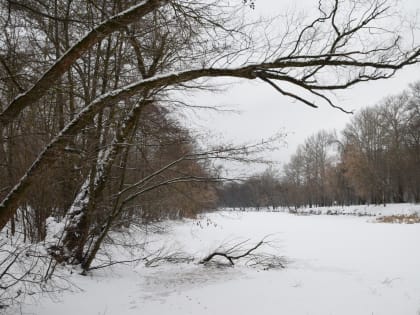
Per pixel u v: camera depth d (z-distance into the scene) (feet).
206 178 27.32
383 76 15.69
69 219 27.17
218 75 15.67
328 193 210.79
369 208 144.46
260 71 15.70
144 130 29.22
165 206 32.63
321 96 16.34
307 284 26.02
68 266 25.79
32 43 21.66
